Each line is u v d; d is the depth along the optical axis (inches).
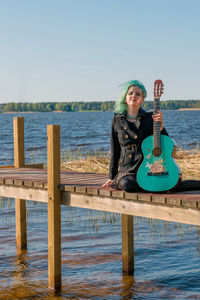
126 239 251.1
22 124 315.0
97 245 303.4
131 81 205.6
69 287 230.8
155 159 193.2
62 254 285.3
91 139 1557.6
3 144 1423.5
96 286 232.4
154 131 193.6
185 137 1414.9
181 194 189.2
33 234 334.3
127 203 196.7
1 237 327.0
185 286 229.9
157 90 193.3
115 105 209.0
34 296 219.5
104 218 378.6
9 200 450.3
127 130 203.0
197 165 487.2
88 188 209.3
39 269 259.1
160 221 360.2
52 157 220.1
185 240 307.4
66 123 3442.4
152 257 276.2
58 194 223.8
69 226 354.9
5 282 238.2
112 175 209.5
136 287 230.4
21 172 283.3
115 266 262.5
